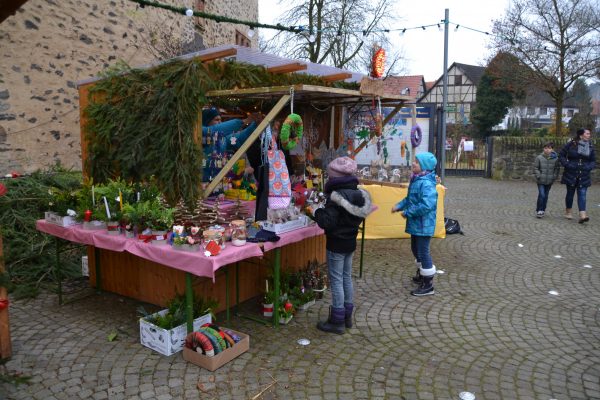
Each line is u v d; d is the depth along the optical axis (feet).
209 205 13.78
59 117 24.76
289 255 16.06
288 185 12.78
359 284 16.75
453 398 9.66
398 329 13.05
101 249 15.46
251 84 15.12
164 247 11.30
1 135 21.90
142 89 13.23
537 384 10.25
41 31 23.53
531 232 25.53
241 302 14.71
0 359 9.06
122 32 28.48
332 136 19.11
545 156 28.86
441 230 23.98
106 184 14.56
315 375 10.48
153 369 10.59
